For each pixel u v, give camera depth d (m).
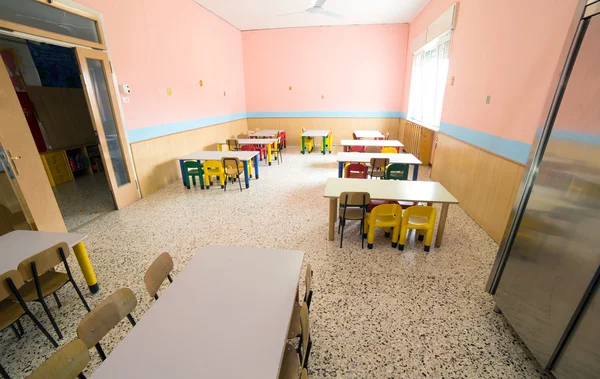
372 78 8.05
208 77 6.37
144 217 3.63
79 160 5.75
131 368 0.92
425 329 1.83
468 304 2.04
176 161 5.32
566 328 1.32
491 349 1.68
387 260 2.60
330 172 5.78
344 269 2.46
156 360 0.95
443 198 2.65
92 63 3.47
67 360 0.99
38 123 5.09
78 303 2.11
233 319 1.12
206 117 6.36
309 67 8.19
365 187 2.98
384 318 1.92
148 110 4.49
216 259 1.54
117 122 3.82
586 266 1.22
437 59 5.60
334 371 1.54
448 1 4.66
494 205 2.98
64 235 2.02
